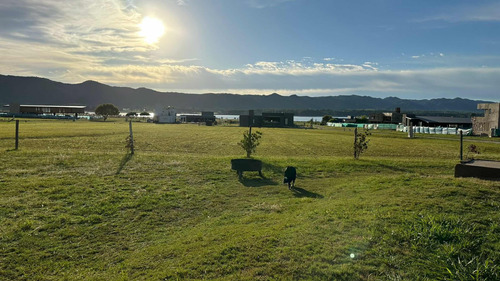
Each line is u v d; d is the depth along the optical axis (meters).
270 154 30.59
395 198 10.15
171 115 131.88
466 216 8.08
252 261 6.73
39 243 8.68
